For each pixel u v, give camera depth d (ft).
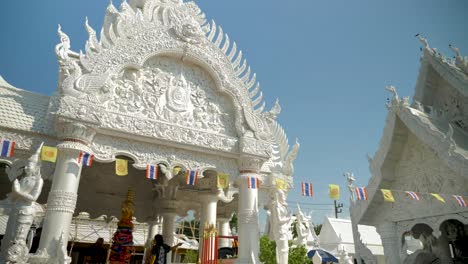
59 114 32.30
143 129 36.68
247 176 41.11
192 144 38.99
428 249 47.06
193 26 42.47
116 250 41.04
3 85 35.53
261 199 44.57
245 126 43.06
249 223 39.73
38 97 36.42
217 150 40.47
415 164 42.93
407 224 42.83
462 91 45.78
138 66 38.55
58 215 30.48
